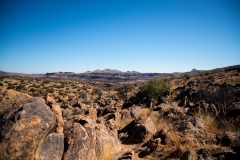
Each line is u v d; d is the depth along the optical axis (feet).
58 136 14.58
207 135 21.36
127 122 46.91
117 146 22.81
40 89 217.36
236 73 161.27
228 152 14.80
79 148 15.08
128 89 196.24
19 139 11.56
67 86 294.87
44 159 12.73
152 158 19.49
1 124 12.05
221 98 40.24
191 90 72.43
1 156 10.87
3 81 241.14
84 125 17.70
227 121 26.43
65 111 79.46
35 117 12.82
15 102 13.89
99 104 123.65
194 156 15.40
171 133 23.09
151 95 96.73
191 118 27.48
